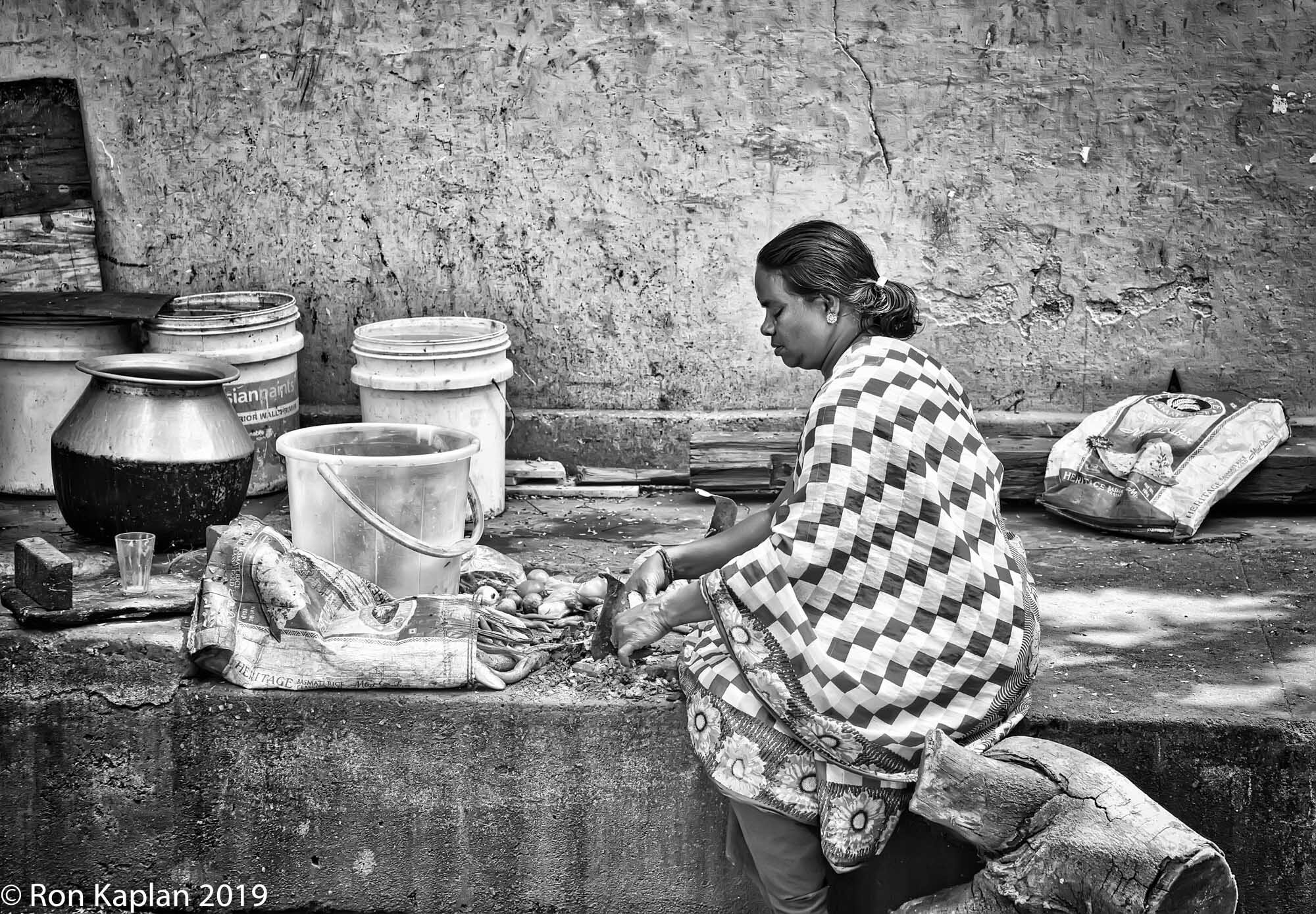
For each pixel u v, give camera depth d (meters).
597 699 3.17
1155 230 4.93
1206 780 3.04
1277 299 4.95
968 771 2.61
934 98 4.87
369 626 3.25
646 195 5.00
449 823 3.23
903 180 4.95
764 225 5.01
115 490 3.95
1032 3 4.77
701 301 5.09
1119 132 4.86
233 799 3.26
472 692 3.19
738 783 2.73
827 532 2.60
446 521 3.58
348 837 3.25
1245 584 3.96
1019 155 4.90
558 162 4.98
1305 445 4.58
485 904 3.26
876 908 3.01
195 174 5.05
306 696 3.19
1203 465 4.43
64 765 3.29
